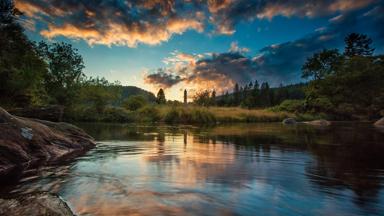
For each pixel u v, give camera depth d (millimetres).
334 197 3891
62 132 10031
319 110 50312
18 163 6402
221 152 8547
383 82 44969
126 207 3402
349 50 62156
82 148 9453
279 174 5387
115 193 4023
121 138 13508
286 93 99688
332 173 5480
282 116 42781
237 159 7207
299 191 4184
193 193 4039
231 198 3812
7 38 30016
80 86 43281
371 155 7867
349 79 46375
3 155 6203
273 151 8773
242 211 3305
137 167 6090
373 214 3242
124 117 39938
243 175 5270
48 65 39938
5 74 26953
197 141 11992
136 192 4074
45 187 4355
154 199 3740
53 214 2971
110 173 5449
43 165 6312
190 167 6086
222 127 24641
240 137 14008
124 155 7918
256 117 40062
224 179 4945
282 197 3881
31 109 16094
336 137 13758
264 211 3316
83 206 3434
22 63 31906
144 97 58156
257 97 88812
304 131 18422
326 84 49844
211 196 3896
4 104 26406
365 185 4559
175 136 14703
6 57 29375
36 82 32281
